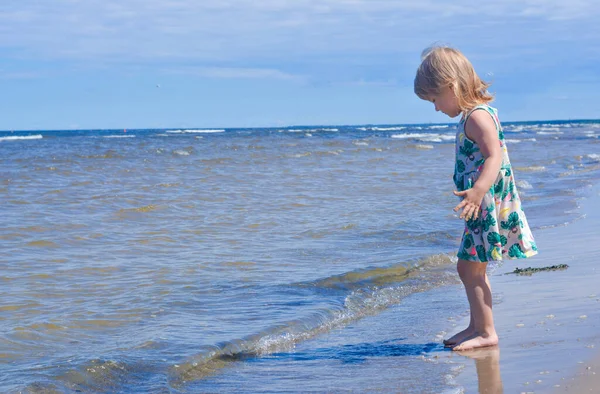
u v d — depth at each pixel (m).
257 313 4.76
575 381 2.85
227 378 3.49
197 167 19.53
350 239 7.90
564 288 4.96
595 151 27.72
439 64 3.61
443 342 3.89
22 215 9.63
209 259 6.74
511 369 3.14
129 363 3.66
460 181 3.67
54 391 3.24
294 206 10.84
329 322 4.62
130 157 24.56
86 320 4.57
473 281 3.68
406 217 9.57
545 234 7.97
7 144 39.94
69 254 6.97
